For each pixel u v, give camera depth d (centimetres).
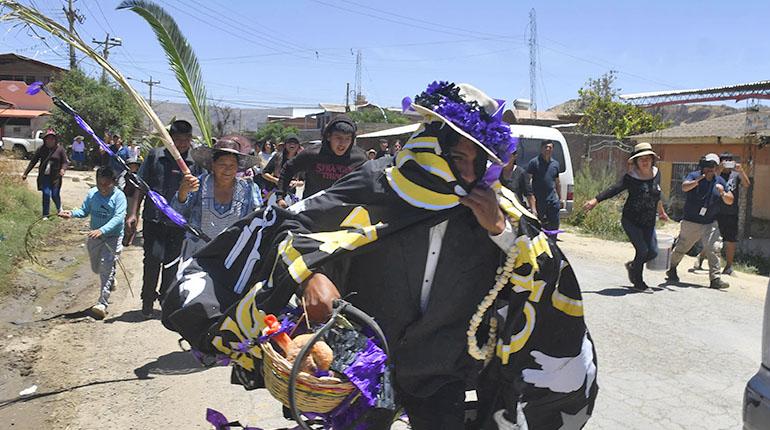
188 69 511
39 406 463
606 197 867
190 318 267
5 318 675
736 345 643
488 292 263
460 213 248
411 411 267
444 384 267
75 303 752
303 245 242
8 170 1620
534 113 4209
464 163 242
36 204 1450
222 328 258
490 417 272
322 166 690
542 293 261
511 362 262
